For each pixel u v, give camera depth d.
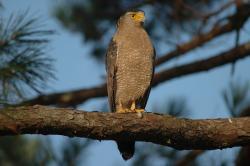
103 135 7.99
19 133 7.53
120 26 12.54
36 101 12.38
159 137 8.27
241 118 8.55
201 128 8.34
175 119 8.25
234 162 10.98
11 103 6.69
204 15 12.13
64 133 7.82
